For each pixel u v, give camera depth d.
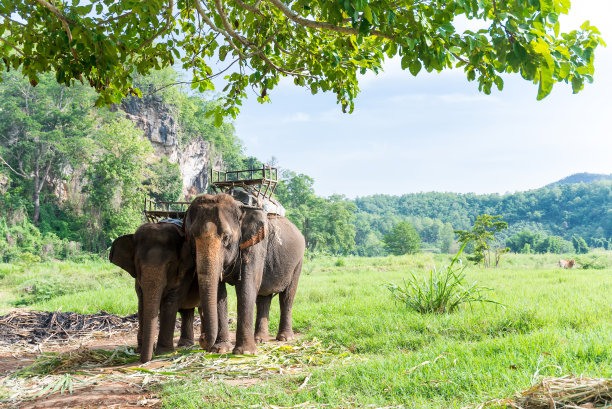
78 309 11.23
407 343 6.18
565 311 7.43
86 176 65.81
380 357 5.49
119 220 60.22
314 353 6.09
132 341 8.05
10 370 5.85
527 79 3.83
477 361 4.45
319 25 4.16
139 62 5.95
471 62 4.02
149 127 74.94
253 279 6.20
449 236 160.12
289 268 7.25
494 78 4.12
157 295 5.61
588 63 3.86
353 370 4.62
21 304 17.47
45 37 5.06
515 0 3.57
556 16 3.62
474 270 22.69
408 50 4.02
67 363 5.77
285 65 6.39
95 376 5.13
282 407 3.76
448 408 3.42
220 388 4.40
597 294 10.30
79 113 64.94
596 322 6.55
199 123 86.44
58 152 64.88
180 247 5.92
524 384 3.62
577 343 4.84
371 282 16.47
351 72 5.74
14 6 4.81
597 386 3.11
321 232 94.88
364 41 5.53
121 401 4.33
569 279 15.09
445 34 3.79
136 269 5.81
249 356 5.81
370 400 3.75
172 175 70.62
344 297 11.96
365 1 3.36
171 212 6.85
